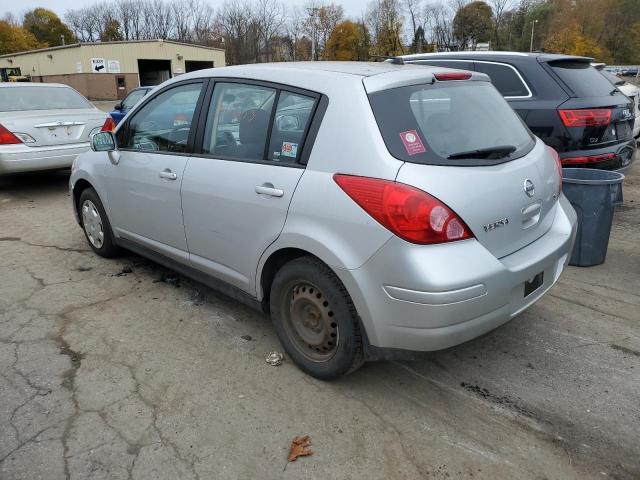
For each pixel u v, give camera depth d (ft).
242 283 11.07
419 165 8.39
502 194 8.99
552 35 241.55
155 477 7.88
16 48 257.55
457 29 240.53
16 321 12.55
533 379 10.34
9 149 23.22
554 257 9.96
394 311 8.43
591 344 11.58
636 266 15.97
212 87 11.69
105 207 15.20
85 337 11.82
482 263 8.39
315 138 9.34
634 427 8.98
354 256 8.63
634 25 241.76
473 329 8.52
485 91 11.08
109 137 13.73
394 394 9.86
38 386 9.99
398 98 9.08
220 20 230.68
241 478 7.89
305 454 8.34
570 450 8.48
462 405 9.57
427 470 8.07
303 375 10.39
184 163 11.91
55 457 8.23
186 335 11.94
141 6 277.44
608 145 18.42
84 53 138.82
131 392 9.84
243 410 9.37
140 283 14.76
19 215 21.84
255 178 10.19
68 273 15.49
